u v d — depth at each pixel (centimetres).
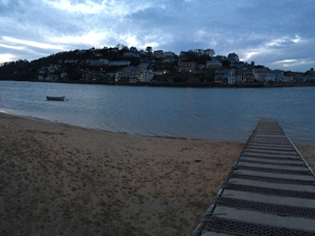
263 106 4684
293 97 7300
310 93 9450
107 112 3388
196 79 14625
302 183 512
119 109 3834
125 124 2350
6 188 624
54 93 7756
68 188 689
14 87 11294
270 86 14112
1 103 4253
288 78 17525
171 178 856
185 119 2819
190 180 842
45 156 888
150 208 647
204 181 834
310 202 416
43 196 627
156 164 1009
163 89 12338
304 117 3078
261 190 471
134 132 1931
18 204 578
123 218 595
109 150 1168
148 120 2677
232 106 4659
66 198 640
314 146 1442
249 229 331
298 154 791
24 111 3188
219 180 844
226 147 1367
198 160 1082
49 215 564
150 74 16112
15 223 521
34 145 1002
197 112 3619
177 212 632
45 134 1312
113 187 742
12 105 3978
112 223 571
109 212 612
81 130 1756
